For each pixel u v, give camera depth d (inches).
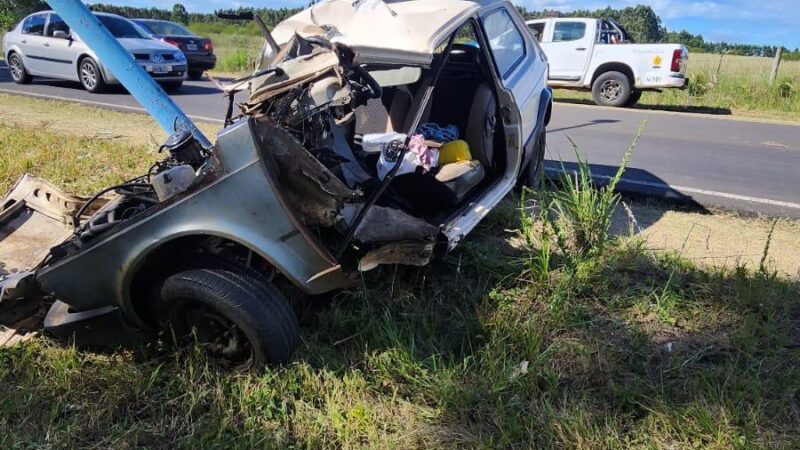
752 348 126.6
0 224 159.8
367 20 161.5
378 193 130.2
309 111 116.5
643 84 514.9
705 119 440.1
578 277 151.9
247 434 106.0
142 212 113.3
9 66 552.7
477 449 102.7
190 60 605.3
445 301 148.6
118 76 153.9
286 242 112.7
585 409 111.3
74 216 150.2
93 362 126.6
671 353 128.4
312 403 114.6
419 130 176.1
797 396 114.7
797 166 290.5
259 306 112.4
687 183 255.4
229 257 117.7
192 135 136.8
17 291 123.1
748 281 149.0
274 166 110.7
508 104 176.1
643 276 160.2
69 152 277.3
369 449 104.0
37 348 129.6
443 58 157.6
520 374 119.0
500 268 160.7
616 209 221.9
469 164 165.9
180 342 123.8
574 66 538.6
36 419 109.0
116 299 118.8
